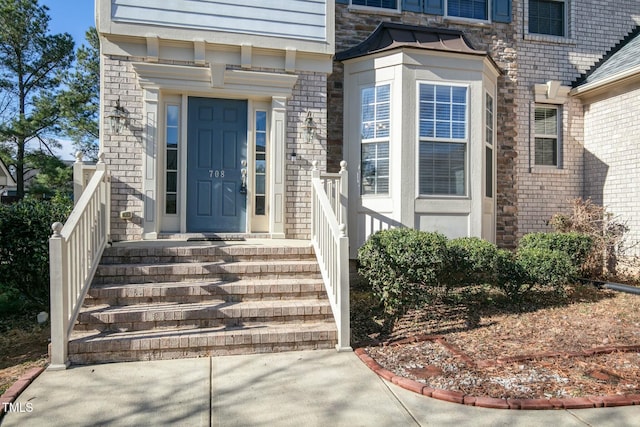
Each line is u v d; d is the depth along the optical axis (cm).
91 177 531
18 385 339
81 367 382
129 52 617
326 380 360
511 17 877
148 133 619
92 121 1894
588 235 774
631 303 627
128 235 616
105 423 288
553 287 639
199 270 505
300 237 677
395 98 702
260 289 487
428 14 833
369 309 577
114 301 459
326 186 629
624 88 824
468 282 616
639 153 796
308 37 674
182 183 646
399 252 509
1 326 516
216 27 640
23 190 1875
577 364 395
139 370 376
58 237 383
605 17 945
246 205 671
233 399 324
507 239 862
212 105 666
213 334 418
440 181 710
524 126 889
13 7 1784
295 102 681
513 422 294
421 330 502
